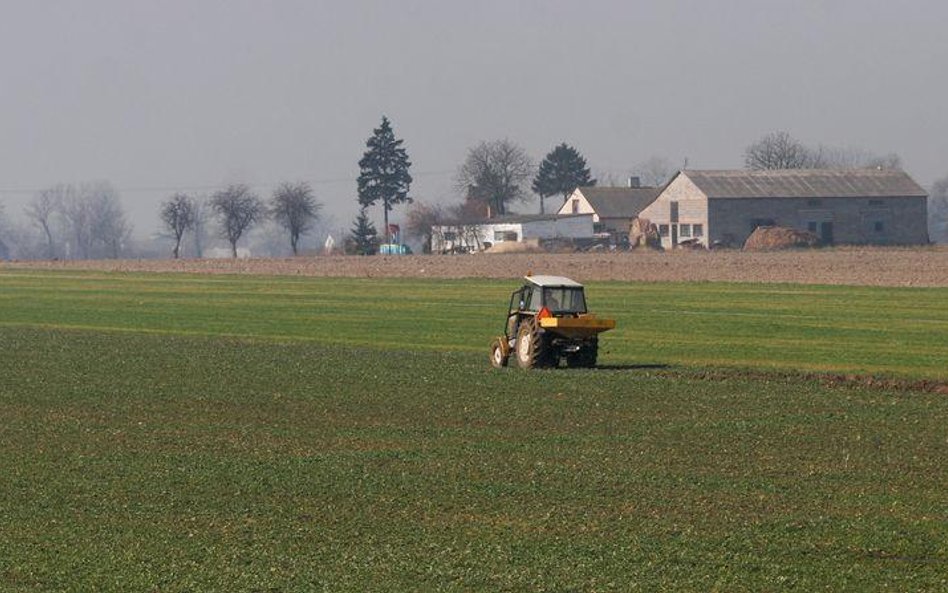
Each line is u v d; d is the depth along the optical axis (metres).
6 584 59.78
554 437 94.56
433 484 78.94
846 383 123.69
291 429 98.81
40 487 78.94
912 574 60.34
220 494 76.81
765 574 60.34
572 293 138.12
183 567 62.22
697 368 136.12
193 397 115.81
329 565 62.31
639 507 72.75
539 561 62.50
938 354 150.12
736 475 80.94
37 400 114.75
